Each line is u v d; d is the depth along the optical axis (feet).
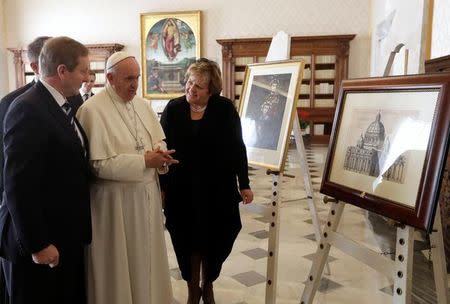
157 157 5.78
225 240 7.37
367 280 9.19
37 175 4.65
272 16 32.45
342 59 30.91
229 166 7.30
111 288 5.82
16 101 4.84
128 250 5.95
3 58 36.09
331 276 9.41
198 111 7.23
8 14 36.04
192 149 7.15
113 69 5.75
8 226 4.97
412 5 9.19
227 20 33.24
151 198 6.13
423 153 4.58
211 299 7.66
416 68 9.02
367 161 5.41
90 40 35.37
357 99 5.82
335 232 5.94
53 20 35.63
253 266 10.03
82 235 5.26
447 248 9.49
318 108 31.78
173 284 8.98
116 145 5.78
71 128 5.19
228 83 33.01
